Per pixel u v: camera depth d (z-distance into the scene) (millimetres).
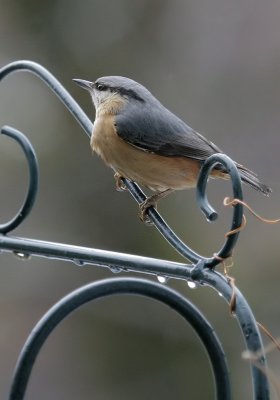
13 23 12938
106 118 8180
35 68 7285
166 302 5199
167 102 13758
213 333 5215
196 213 12039
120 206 12406
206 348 5227
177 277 5191
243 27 15195
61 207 12625
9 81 13070
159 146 7996
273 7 15438
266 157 14273
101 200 12492
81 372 12586
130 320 12273
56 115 12789
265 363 4668
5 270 13555
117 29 13203
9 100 13016
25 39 12930
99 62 13031
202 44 14875
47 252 5707
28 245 5809
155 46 13641
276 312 11352
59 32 12953
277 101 14750
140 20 13508
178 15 14242
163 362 12016
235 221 5008
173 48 13992
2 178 13133
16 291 13531
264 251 11953
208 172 5375
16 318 13531
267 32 15227
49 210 12625
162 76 13703
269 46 15109
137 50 13383
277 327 11242
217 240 12086
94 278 13102
